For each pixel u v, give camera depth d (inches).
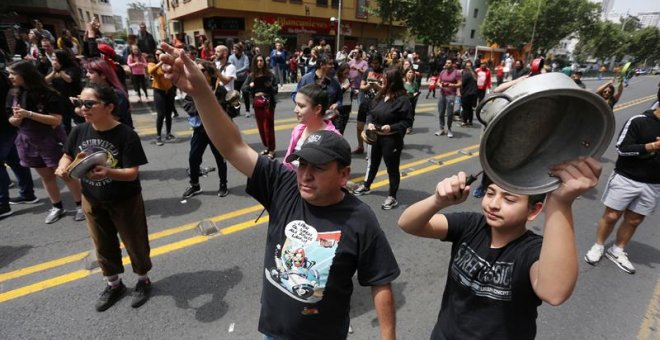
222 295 112.3
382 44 1134.4
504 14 1519.4
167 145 261.4
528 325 54.9
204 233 147.6
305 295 57.1
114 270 104.6
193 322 101.3
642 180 124.3
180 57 53.5
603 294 122.2
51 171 148.3
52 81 225.1
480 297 57.2
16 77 134.0
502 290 54.8
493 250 56.8
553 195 39.2
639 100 685.3
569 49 2652.6
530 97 31.9
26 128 138.5
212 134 60.5
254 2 864.9
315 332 58.8
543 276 43.1
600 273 134.3
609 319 110.3
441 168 246.5
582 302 117.4
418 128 365.7
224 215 164.2
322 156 52.7
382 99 168.7
